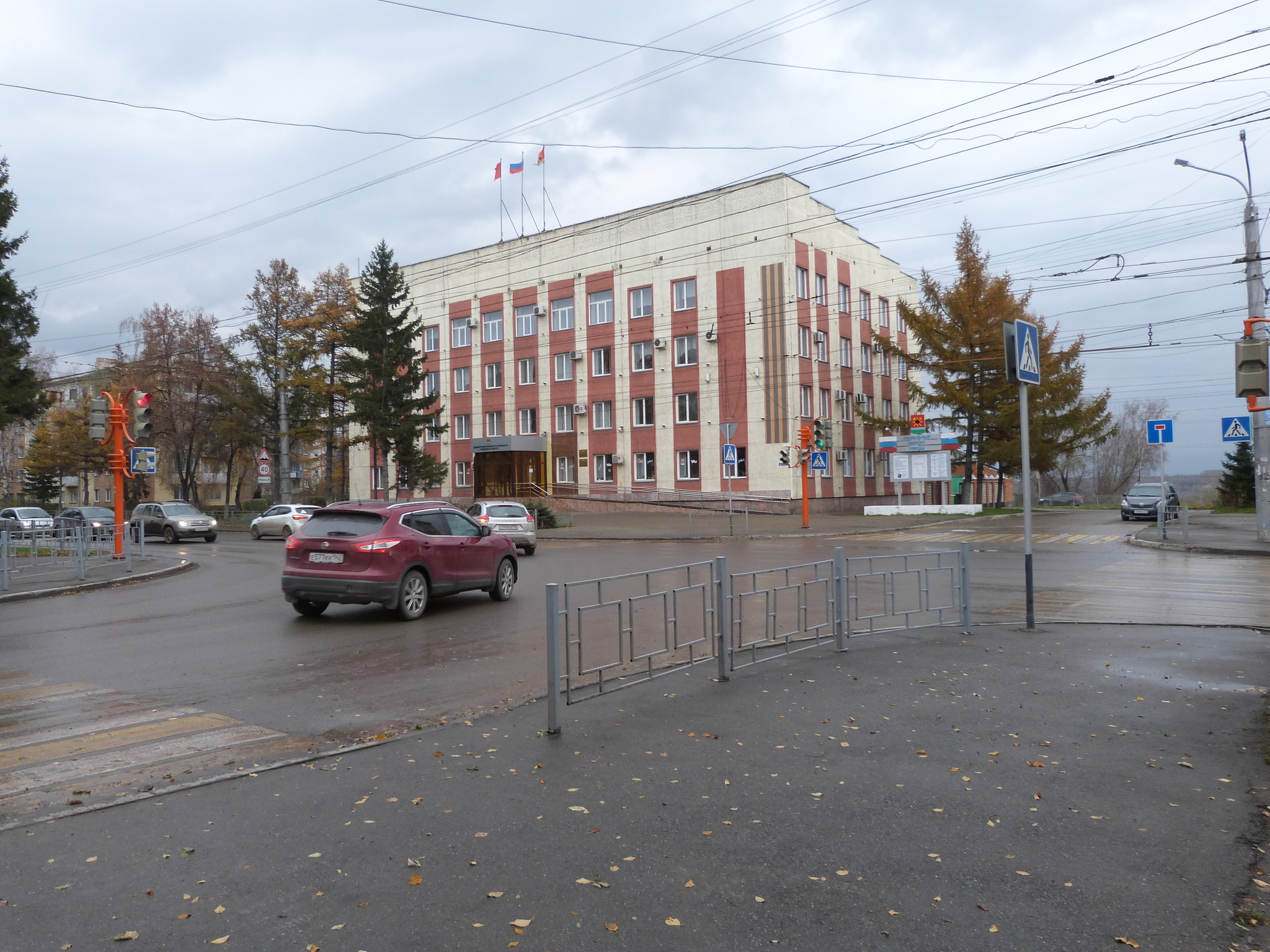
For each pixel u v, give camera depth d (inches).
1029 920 133.3
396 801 185.2
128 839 166.1
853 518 1498.5
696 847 160.9
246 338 1855.3
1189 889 142.9
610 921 133.6
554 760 212.7
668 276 1759.4
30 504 2588.6
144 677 322.0
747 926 132.0
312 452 2336.4
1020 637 375.9
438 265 2133.4
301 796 188.7
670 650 302.8
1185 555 826.2
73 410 2231.8
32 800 190.9
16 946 126.4
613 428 1831.9
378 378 1731.1
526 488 1915.6
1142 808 178.5
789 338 1625.2
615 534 1233.4
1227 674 299.4
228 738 241.0
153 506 1290.6
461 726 244.4
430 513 490.6
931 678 298.2
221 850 160.4
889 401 2042.3
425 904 139.1
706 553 893.2
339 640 400.8
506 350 2009.1
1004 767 204.5
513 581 545.3
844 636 352.5
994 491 2669.8
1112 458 3415.4
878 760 210.8
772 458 1637.6
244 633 424.5
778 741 227.3
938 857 155.8
